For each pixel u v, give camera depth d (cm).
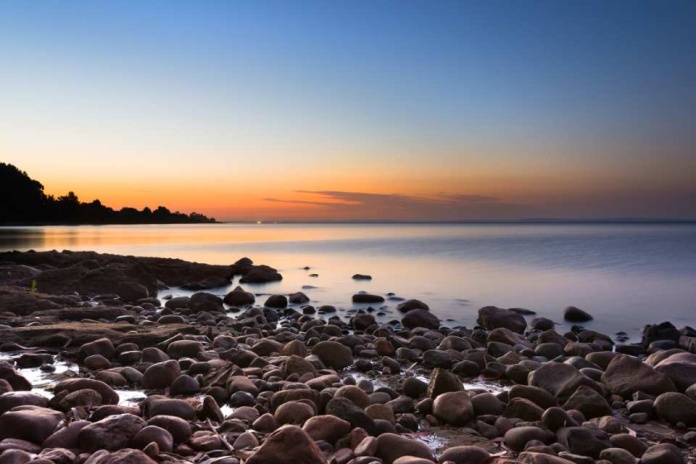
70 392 681
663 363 898
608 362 1021
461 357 1056
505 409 711
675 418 717
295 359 876
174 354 1000
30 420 542
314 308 2000
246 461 488
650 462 556
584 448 594
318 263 4219
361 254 5269
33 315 1424
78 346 1062
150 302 1998
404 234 13062
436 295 2458
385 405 691
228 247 6556
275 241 8550
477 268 3759
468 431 672
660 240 8312
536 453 525
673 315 1988
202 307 1830
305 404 653
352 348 1162
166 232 14112
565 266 3859
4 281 2305
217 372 847
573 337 1491
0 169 15075
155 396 681
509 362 1031
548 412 659
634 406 755
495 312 1686
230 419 638
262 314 1689
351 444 577
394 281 3000
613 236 10381
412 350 1100
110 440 519
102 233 11731
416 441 568
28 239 7719
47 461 461
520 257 4762
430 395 763
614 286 2784
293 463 480
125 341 1084
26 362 920
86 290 2153
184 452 534
